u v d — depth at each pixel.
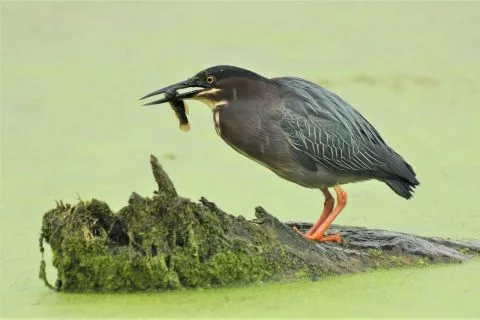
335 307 12.05
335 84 23.98
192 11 29.55
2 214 16.78
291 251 13.08
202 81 15.09
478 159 19.69
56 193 17.97
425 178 18.67
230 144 15.30
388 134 21.09
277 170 15.23
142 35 27.64
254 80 15.07
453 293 12.65
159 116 22.36
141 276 12.40
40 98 23.44
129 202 12.44
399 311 11.99
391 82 24.16
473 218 16.59
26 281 13.39
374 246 13.96
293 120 14.86
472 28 28.08
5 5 29.36
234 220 12.88
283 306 12.08
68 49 26.77
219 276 12.58
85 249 12.37
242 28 28.14
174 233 12.38
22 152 20.28
